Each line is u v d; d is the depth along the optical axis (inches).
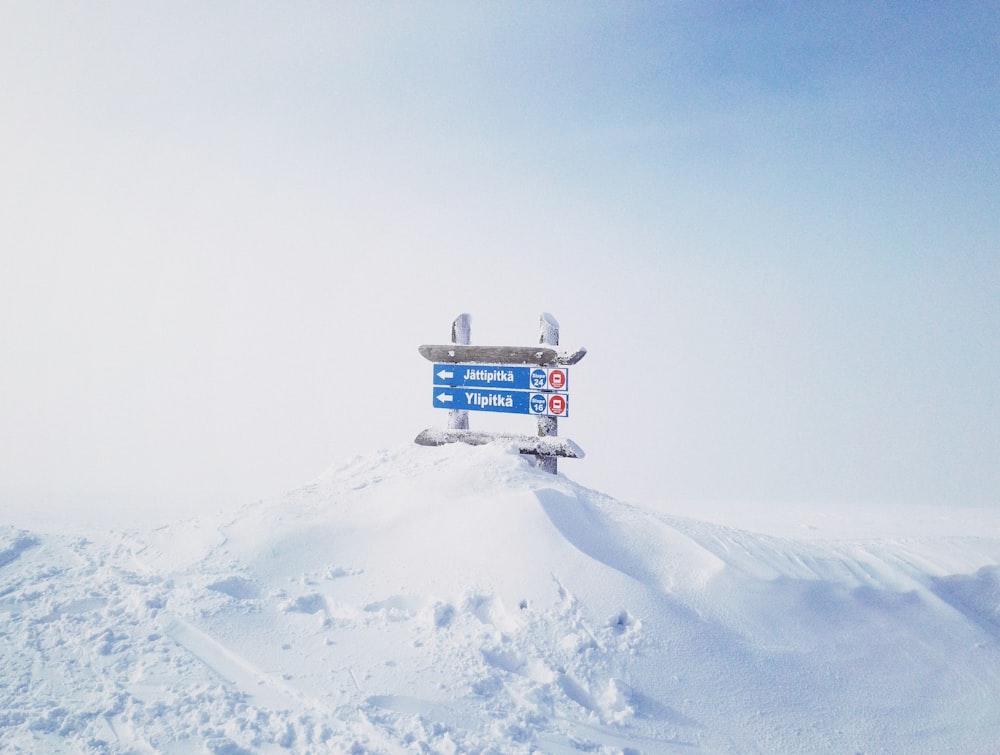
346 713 132.0
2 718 125.1
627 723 146.3
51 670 143.4
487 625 171.9
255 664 150.6
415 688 144.5
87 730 122.6
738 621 186.9
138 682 139.9
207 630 163.2
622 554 211.2
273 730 124.6
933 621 205.5
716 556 208.5
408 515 224.1
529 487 235.8
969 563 239.0
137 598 176.1
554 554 195.2
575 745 135.0
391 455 296.4
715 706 156.1
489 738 131.3
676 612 182.1
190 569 194.4
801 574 212.1
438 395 307.3
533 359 284.7
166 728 123.6
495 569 191.6
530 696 148.1
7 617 166.7
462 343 306.7
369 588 189.0
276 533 215.6
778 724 154.3
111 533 231.6
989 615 224.2
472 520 212.4
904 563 234.2
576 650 164.2
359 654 157.4
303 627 169.5
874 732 157.2
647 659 165.0
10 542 216.5
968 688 179.0
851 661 181.3
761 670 170.2
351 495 249.0
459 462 261.7
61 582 188.1
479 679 150.0
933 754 152.8
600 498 259.8
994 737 161.2
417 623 173.3
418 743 123.8
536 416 285.4
